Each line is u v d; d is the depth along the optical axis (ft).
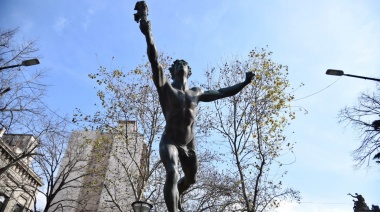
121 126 77.30
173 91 16.29
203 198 66.74
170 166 14.89
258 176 61.67
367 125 69.10
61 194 95.25
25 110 64.49
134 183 72.64
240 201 65.21
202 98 17.71
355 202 99.35
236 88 18.56
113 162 80.69
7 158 85.66
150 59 15.48
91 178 86.89
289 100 69.77
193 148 16.69
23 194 94.53
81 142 90.27
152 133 74.84
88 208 82.89
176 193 14.52
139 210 26.21
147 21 15.43
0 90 62.23
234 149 68.28
